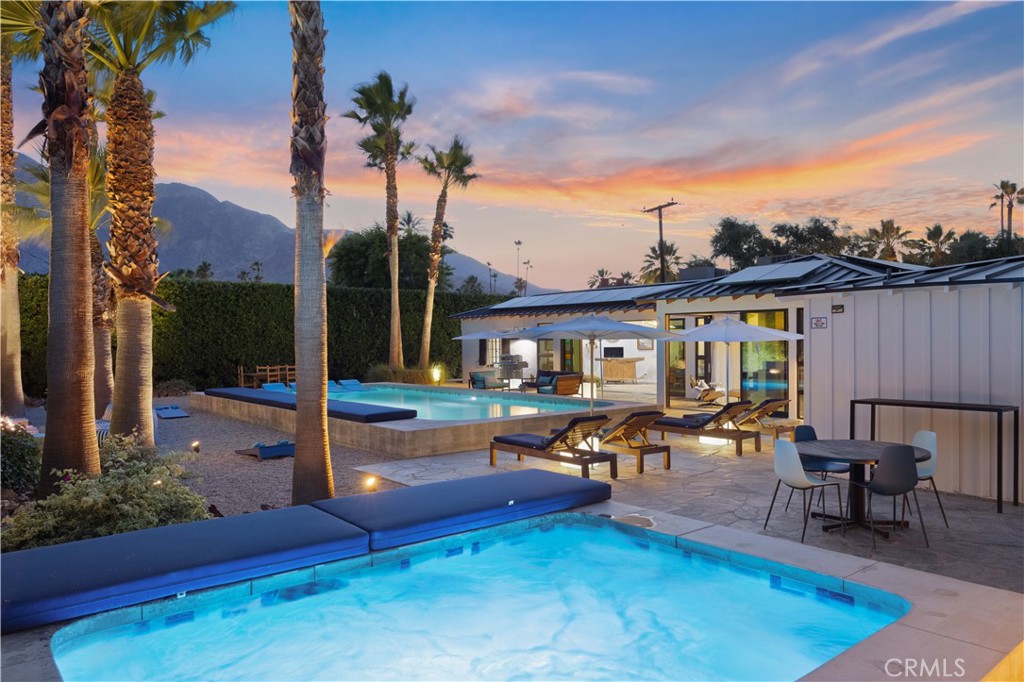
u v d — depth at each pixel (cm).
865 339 877
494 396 1920
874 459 570
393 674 385
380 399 1986
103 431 1034
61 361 696
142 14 961
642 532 578
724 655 404
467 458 1045
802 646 411
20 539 527
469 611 477
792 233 4612
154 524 582
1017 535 609
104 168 1491
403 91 2598
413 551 531
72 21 714
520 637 436
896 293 845
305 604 473
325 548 482
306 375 717
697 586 510
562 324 1212
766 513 700
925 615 367
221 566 435
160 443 1225
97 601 388
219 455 1099
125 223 1003
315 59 714
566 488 656
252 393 1625
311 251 718
